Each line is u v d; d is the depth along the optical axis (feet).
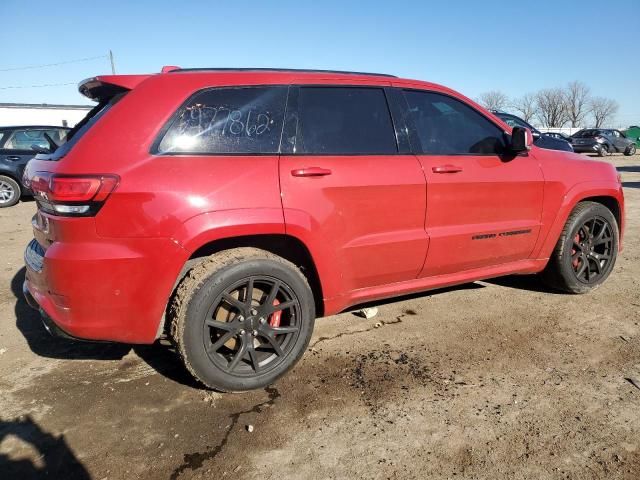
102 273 8.06
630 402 8.81
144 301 8.38
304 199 9.29
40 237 9.14
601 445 7.70
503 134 12.21
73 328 8.25
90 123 8.96
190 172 8.48
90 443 7.84
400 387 9.39
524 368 10.03
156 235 8.20
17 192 33.35
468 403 8.84
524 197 12.21
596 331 11.69
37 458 7.50
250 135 9.21
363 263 10.25
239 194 8.72
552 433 7.99
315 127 9.84
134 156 8.29
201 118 8.90
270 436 8.00
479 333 11.68
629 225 23.67
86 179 7.91
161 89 8.80
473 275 12.09
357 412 8.62
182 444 7.81
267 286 9.44
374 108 10.57
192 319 8.54
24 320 12.82
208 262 8.79
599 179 13.71
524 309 13.07
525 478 7.04
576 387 9.30
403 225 10.55
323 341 11.37
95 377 9.88
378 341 11.34
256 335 9.27
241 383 9.07
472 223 11.53
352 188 9.77
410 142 10.81
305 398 9.07
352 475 7.13
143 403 8.93
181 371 10.11
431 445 7.75
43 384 9.61
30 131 34.22
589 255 13.91
